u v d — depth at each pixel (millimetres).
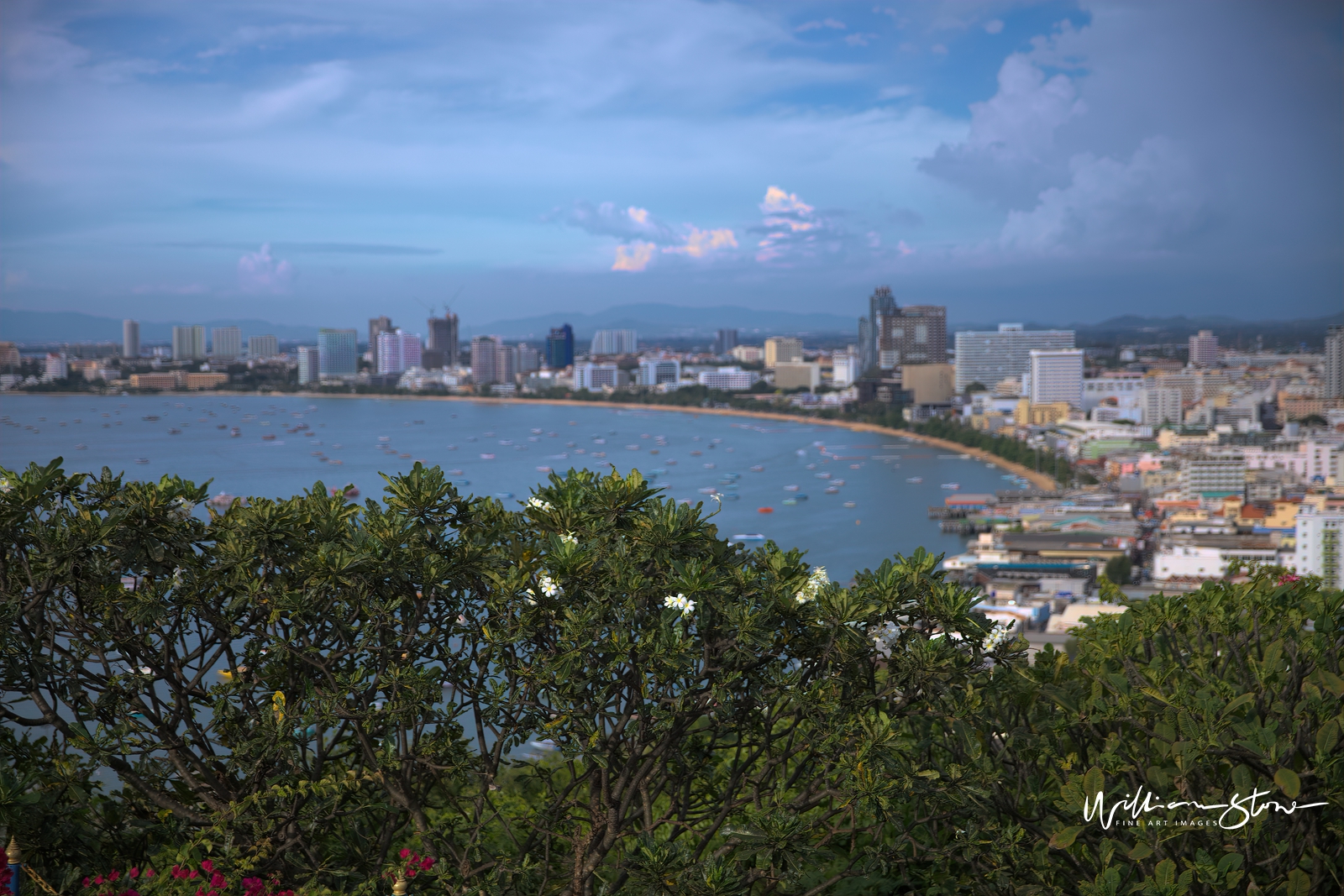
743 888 23312
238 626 27250
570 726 24641
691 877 22656
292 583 26562
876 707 25375
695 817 27234
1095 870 26281
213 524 27328
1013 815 25656
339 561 24547
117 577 25984
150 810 28906
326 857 27641
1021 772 27172
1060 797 26641
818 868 27266
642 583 23703
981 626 24875
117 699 26391
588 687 24719
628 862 23734
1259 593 30234
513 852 29578
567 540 24547
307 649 25781
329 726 26438
